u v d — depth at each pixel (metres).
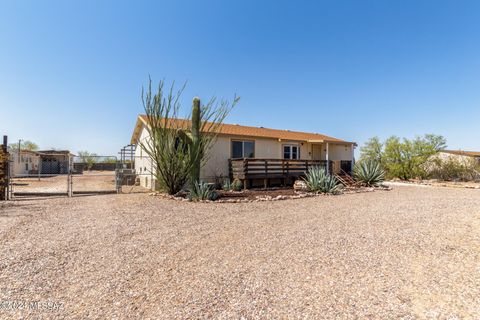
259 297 2.58
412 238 4.63
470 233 4.93
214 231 5.15
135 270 3.25
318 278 3.02
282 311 2.32
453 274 3.12
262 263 3.48
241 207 8.03
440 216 6.58
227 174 13.88
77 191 11.73
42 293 2.66
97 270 3.25
